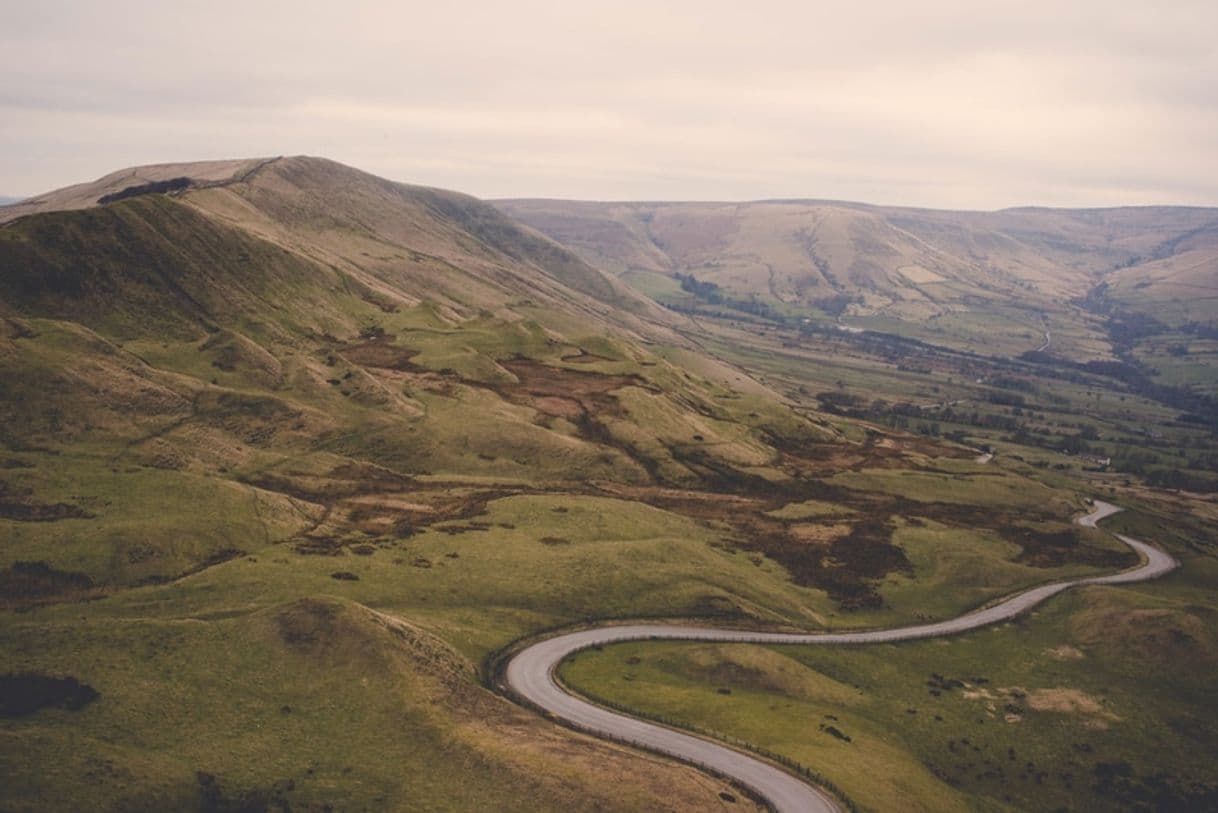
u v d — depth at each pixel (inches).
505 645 4685.0
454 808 3034.0
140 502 5531.5
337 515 6299.2
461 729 3472.0
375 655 3855.8
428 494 7042.3
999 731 4628.4
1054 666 5452.8
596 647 4837.6
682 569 6013.8
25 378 6565.0
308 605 4077.3
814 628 5654.5
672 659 4763.8
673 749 3673.7
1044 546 7751.0
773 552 6899.6
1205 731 4783.5
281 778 3139.8
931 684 5068.9
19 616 4212.6
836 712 4500.5
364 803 3041.3
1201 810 4104.3
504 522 6525.6
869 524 7800.2
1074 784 4232.3
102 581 4682.6
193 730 3346.5
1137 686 5260.8
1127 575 7303.2
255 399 7672.2
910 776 3875.5
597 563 5866.1
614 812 3038.9
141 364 7500.0
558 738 3535.9
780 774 3550.7
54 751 3029.0
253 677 3710.6
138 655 3730.3
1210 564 7775.6
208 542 5275.6
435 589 5196.9
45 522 5098.4
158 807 2891.2
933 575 6865.2
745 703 4318.4
